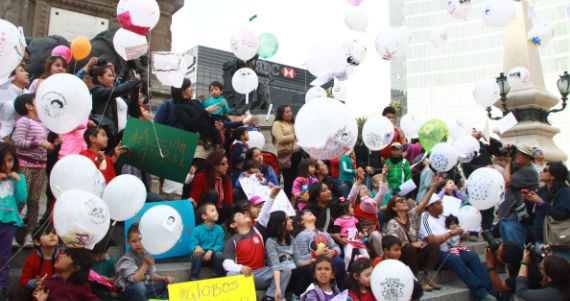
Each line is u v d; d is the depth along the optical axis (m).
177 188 6.49
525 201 6.19
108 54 8.59
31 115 4.83
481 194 5.40
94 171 3.86
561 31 40.28
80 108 3.81
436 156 5.97
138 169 5.50
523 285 4.75
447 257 5.68
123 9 4.93
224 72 9.80
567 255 5.59
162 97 10.15
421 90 48.22
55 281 3.73
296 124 3.80
